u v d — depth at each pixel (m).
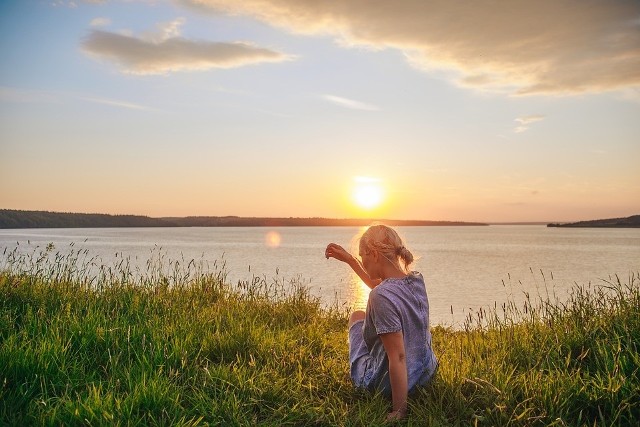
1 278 7.25
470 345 5.35
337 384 4.28
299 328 6.18
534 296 20.55
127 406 3.40
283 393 3.99
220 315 5.97
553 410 3.59
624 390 3.72
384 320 3.58
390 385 3.83
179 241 110.06
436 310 16.52
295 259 48.41
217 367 4.41
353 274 31.45
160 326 5.35
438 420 3.53
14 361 3.93
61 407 3.45
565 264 44.31
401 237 4.00
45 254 8.10
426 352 3.86
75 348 4.65
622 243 107.75
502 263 46.22
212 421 3.52
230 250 68.75
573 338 4.85
